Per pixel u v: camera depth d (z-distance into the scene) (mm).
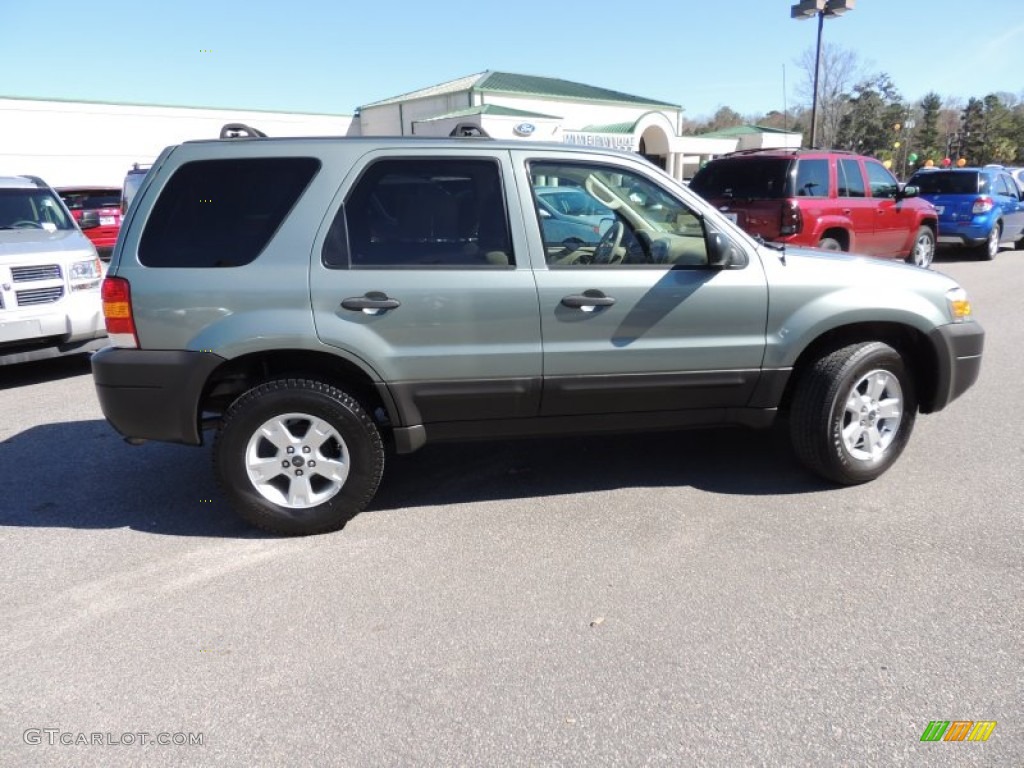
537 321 3764
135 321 3580
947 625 2953
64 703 2609
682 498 4199
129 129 32375
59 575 3484
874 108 51875
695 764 2285
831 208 10188
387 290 3633
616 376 3893
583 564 3494
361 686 2672
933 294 4238
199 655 2863
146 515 4129
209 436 5336
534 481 4496
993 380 6520
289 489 3795
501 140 3840
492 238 3762
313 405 3670
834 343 4250
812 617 3025
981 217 14898
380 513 4109
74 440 5395
